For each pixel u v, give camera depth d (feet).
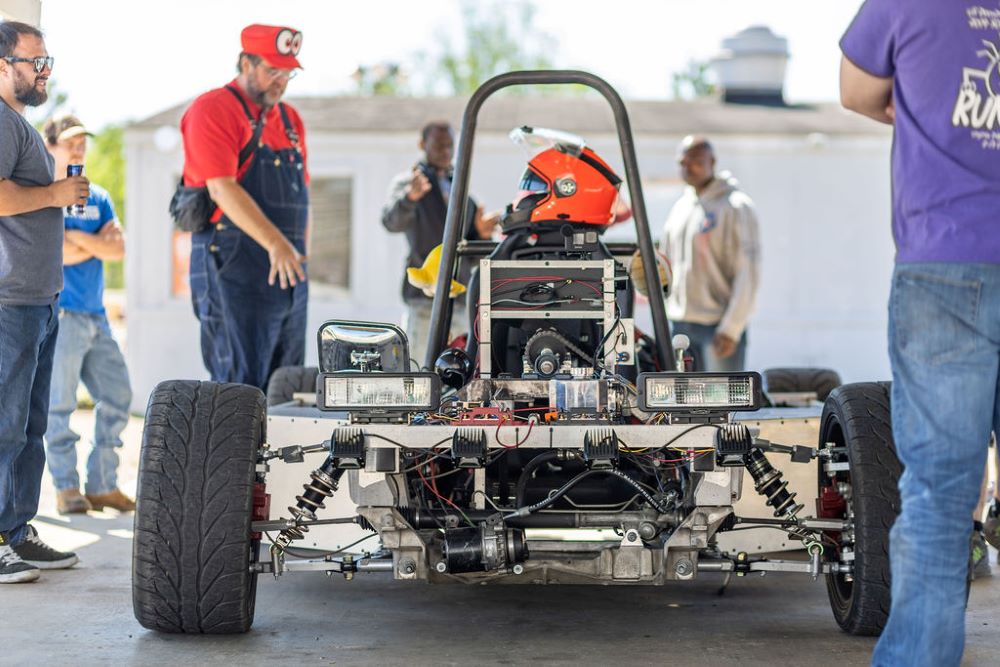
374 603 14.40
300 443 14.53
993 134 9.45
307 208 21.70
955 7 9.56
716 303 27.76
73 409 21.91
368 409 11.25
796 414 15.47
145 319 43.70
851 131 43.19
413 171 23.62
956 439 9.37
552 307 13.38
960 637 9.42
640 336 15.42
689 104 50.93
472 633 12.83
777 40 51.60
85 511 22.03
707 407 11.31
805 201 43.14
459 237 14.39
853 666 11.39
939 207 9.45
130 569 16.57
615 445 11.16
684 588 15.43
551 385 11.97
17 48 16.37
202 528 11.59
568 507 13.37
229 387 12.23
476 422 11.77
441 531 12.27
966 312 9.34
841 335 43.39
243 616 11.91
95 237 21.47
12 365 15.97
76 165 16.44
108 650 11.93
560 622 13.39
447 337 14.40
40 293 16.20
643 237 14.06
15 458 16.01
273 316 20.77
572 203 13.62
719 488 11.60
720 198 27.55
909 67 9.66
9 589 15.15
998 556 16.53
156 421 11.84
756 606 14.29
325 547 14.42
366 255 43.21
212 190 19.99
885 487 11.65
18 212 15.85
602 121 46.06
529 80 14.16
